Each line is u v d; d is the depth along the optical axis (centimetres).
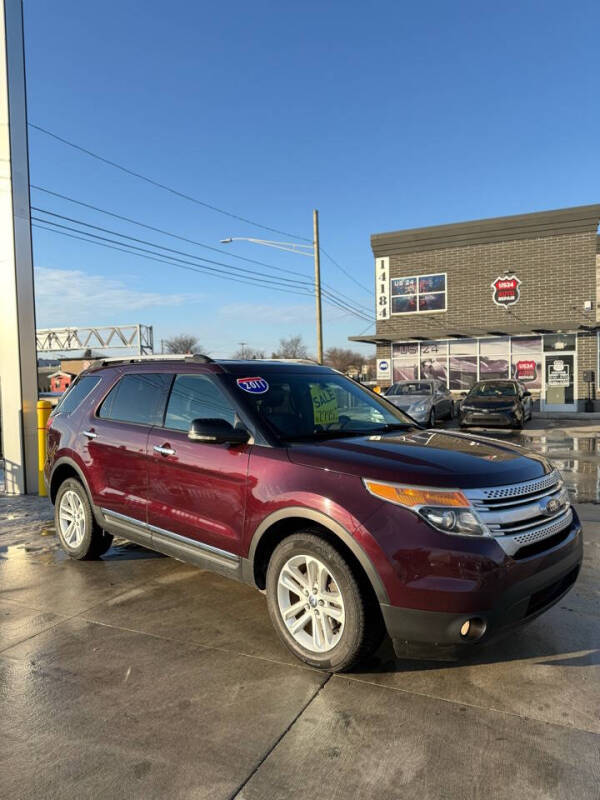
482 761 248
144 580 472
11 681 316
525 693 300
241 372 417
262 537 347
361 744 260
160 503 418
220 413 395
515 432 1619
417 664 332
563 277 2236
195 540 391
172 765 248
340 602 311
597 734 265
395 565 288
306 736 266
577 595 432
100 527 500
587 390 2209
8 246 805
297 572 336
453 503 290
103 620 395
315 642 325
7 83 787
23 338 816
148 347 4881
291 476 333
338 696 299
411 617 287
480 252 2375
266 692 303
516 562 293
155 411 445
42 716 284
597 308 2206
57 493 543
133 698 298
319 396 428
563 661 334
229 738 265
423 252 2481
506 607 289
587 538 582
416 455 327
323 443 356
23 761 251
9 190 796
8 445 827
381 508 297
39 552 551
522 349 2308
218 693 303
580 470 996
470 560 283
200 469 384
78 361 6306
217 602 425
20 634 374
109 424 477
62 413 547
